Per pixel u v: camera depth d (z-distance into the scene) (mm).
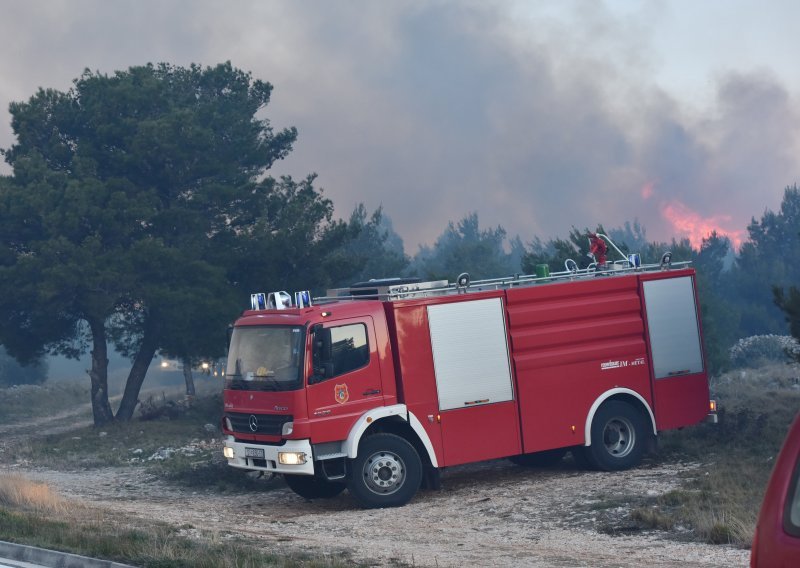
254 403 15453
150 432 31750
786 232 89688
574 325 16922
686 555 10227
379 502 15156
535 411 16406
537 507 14094
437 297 15930
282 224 37844
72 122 37750
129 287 33969
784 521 3811
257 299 16422
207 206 38125
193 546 10406
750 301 73375
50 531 11234
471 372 16016
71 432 35469
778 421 20453
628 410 17219
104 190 34500
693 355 17906
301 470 14805
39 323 34781
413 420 15547
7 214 34188
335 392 15086
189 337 35750
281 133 42281
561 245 33875
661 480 15328
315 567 9258
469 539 11977
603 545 11133
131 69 38375
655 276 17734
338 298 17109
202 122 39188
